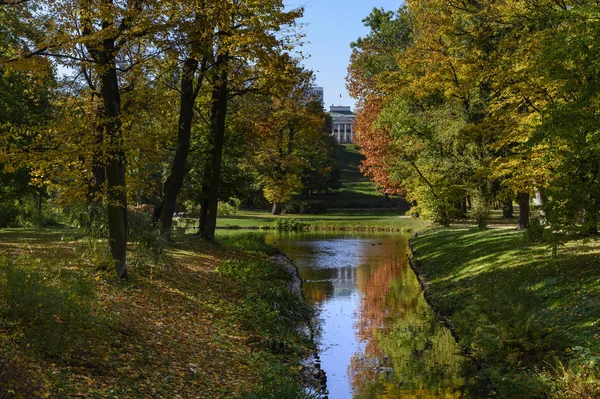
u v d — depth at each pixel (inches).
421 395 397.7
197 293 611.5
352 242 1663.4
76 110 693.3
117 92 538.3
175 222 1395.2
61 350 322.7
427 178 1413.6
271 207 3216.0
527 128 711.1
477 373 442.3
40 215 1387.8
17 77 835.4
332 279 968.3
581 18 531.5
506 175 1015.0
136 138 629.3
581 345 400.5
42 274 383.6
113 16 495.8
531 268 663.1
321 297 797.2
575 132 491.5
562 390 333.4
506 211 1814.7
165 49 593.0
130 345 383.9
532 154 695.7
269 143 1681.8
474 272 773.3
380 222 2255.2
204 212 1140.5
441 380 430.0
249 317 573.6
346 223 2235.5
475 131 765.3
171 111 885.8
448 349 516.7
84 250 645.9
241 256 1032.8
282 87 990.4
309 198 3572.8
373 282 932.0
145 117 810.8
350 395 399.2
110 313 415.5
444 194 1336.1
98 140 529.3
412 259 1181.7
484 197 1293.1
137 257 620.7
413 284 901.2
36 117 831.1
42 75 530.0
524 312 505.0
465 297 669.9
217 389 357.1
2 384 246.2
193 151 1104.2
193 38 597.3
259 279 772.6
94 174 662.5
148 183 807.1
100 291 496.1
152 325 448.1
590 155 499.2
